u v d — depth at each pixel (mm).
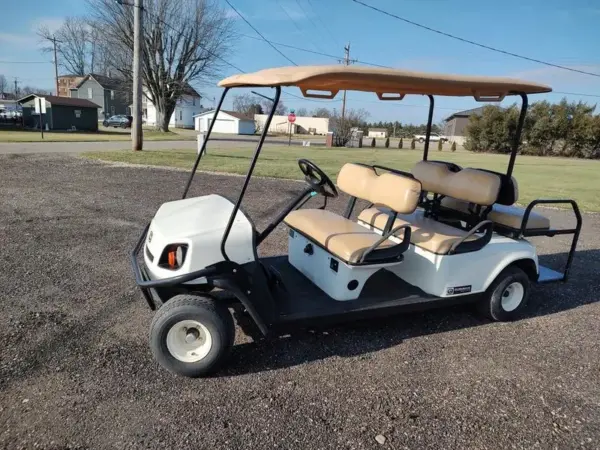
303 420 2168
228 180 9180
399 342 3006
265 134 2396
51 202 6473
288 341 2930
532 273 3480
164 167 10742
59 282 3635
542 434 2162
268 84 2371
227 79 2881
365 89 3328
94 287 3568
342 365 2680
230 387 2404
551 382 2617
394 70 2490
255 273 2484
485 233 3236
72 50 56375
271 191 8227
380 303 2887
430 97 3918
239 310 3010
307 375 2555
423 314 3492
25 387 2285
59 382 2344
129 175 9258
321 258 2990
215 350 2434
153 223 2736
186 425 2084
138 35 14188
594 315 3602
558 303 3830
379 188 3102
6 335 2764
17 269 3861
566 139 30531
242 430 2072
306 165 3031
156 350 2398
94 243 4668
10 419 2049
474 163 19578
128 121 40906
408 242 2904
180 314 2373
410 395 2420
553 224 6945
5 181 7973
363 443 2035
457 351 2928
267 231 2686
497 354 2912
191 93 43594
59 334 2814
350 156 19438
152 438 1987
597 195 9984
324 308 2734
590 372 2744
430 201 3941
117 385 2352
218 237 2449
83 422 2061
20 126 30719
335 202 7773
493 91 3230
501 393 2482
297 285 3062
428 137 4094
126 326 2965
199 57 35312
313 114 71062
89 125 32844
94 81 53906
